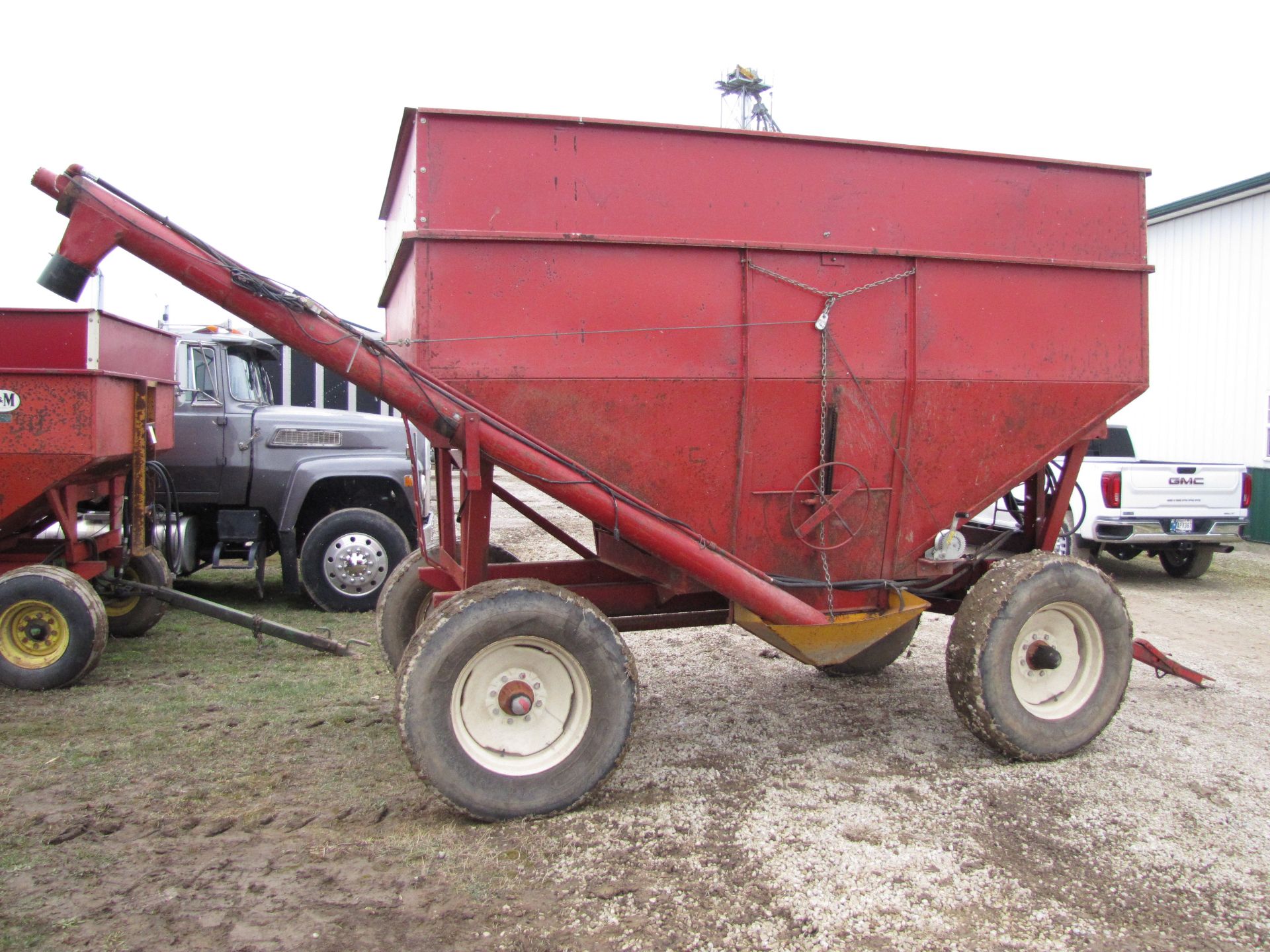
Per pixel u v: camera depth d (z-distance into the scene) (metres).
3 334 5.56
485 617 3.67
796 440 4.45
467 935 2.90
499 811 3.70
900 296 4.54
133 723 4.97
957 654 4.48
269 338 8.86
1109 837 3.69
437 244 3.90
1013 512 5.68
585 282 4.05
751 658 6.59
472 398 3.96
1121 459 10.93
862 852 3.52
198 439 8.05
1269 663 6.68
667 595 4.78
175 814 3.80
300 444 8.27
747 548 4.48
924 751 4.70
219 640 6.99
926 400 4.61
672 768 4.42
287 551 8.21
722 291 4.25
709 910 3.07
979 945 2.90
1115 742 4.86
